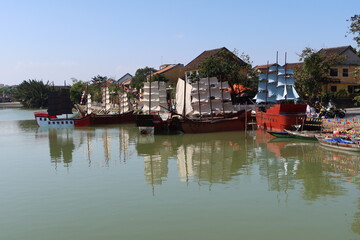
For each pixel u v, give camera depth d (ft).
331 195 49.11
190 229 38.27
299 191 51.31
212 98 131.34
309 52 158.92
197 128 121.39
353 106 169.37
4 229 39.75
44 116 167.02
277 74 129.39
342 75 185.78
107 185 57.00
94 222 40.98
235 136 112.37
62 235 37.73
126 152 88.74
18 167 73.05
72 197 50.85
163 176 62.44
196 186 55.31
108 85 286.46
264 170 65.00
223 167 68.59
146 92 135.64
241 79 177.88
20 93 432.25
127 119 175.11
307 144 91.09
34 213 44.62
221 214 42.50
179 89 140.67
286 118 106.63
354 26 109.40
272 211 43.19
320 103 143.43
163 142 104.47
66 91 176.35
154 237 36.42
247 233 36.88
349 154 76.69
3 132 144.15
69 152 91.04
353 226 38.17
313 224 38.91
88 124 166.30
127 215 42.93
